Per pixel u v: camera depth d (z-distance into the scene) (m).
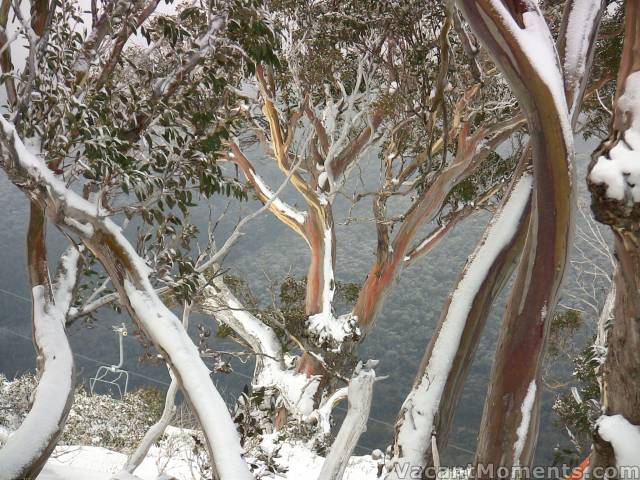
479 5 5.03
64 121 6.73
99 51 7.82
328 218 17.39
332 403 16.50
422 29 13.11
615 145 4.30
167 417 8.51
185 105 7.72
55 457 11.39
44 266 7.09
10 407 12.13
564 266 5.32
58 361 6.74
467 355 7.46
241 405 7.34
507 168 17.92
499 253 7.41
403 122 15.58
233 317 18.36
